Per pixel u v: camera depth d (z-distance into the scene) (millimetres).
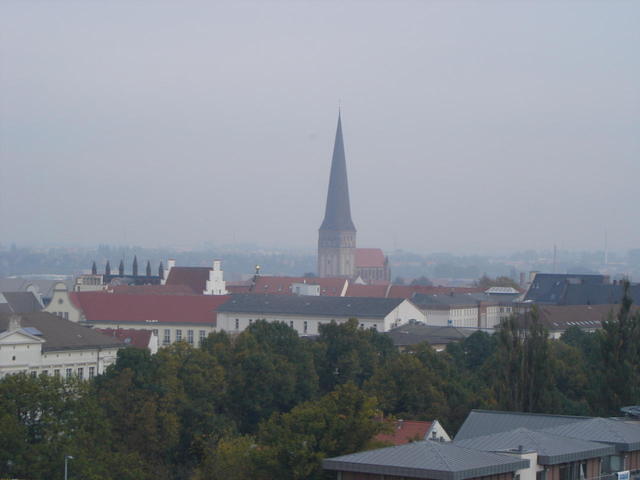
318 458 133500
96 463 156125
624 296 178000
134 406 190000
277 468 135625
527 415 136625
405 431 176125
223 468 148125
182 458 197625
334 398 143375
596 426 124938
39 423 160750
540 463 108812
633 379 173125
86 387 172125
